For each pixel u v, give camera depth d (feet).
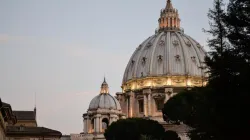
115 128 402.52
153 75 596.70
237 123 145.28
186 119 313.32
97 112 545.03
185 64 599.57
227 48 153.79
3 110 283.18
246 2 146.10
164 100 572.92
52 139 409.28
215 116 155.43
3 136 314.14
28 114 504.84
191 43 633.61
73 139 522.47
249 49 144.97
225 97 147.23
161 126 405.18
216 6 155.22
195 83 586.04
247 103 141.38
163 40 629.51
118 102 574.15
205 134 184.24
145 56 620.08
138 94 593.83
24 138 399.44
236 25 147.64
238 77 145.18
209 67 160.76
